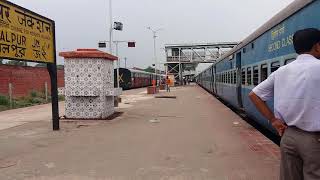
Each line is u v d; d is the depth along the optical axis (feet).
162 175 24.66
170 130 44.62
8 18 36.65
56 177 24.73
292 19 29.73
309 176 12.60
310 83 12.35
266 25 39.34
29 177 24.86
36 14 42.50
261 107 13.67
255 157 29.12
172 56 289.33
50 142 37.68
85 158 30.12
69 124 51.39
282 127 13.41
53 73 46.24
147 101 100.27
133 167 26.91
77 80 55.42
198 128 45.98
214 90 123.75
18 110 80.07
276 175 23.91
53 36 46.52
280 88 12.98
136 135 41.16
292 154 13.00
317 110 12.33
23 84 126.00
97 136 40.86
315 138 12.42
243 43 55.01
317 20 24.03
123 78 188.75
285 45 31.76
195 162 28.04
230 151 31.65
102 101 55.83
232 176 23.95
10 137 41.34
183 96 126.41
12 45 37.42
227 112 67.05
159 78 299.17
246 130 43.52
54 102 46.11
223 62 90.17
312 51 12.87
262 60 41.42
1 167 27.61
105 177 24.50
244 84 54.39
